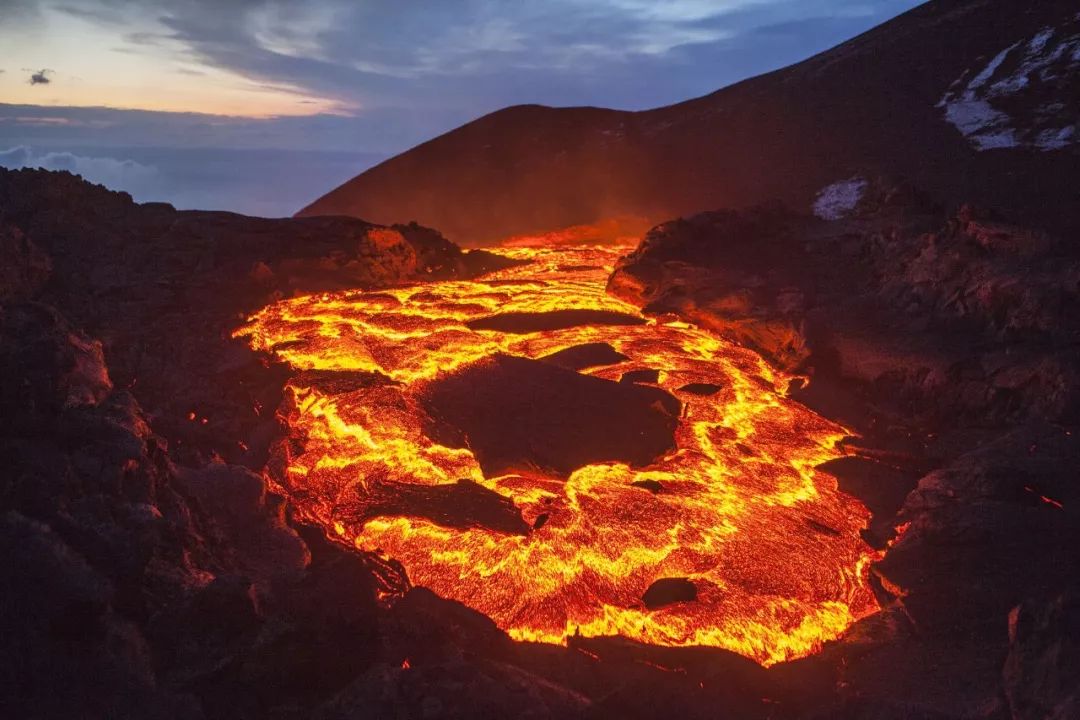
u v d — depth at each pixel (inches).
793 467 518.6
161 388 582.9
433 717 229.0
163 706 230.7
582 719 250.8
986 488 414.0
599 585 399.9
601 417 557.0
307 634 261.9
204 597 269.6
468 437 534.9
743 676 317.4
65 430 361.7
